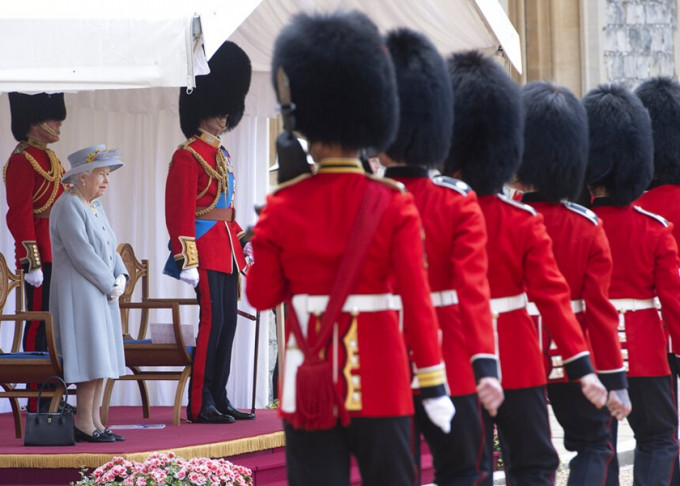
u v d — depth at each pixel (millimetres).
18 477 22281
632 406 20344
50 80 20641
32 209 28266
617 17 54719
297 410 12508
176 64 20766
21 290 29359
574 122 18875
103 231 24875
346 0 30328
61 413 23594
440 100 15820
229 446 24125
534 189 18922
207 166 27312
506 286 16734
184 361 27844
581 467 18469
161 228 33844
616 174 20625
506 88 17250
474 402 15477
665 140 23156
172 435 25250
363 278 12734
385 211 12734
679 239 22859
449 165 17234
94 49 20750
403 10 30406
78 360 23969
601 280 18188
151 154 33875
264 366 33812
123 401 34031
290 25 13484
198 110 27438
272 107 33656
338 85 13070
